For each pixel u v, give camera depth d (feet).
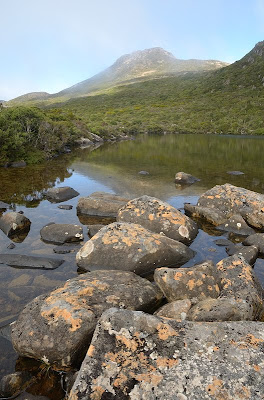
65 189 52.13
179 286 19.34
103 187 59.77
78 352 14.74
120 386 10.85
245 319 16.71
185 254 27.76
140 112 401.70
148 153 125.08
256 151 132.36
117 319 13.20
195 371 11.09
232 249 29.09
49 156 106.73
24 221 35.53
